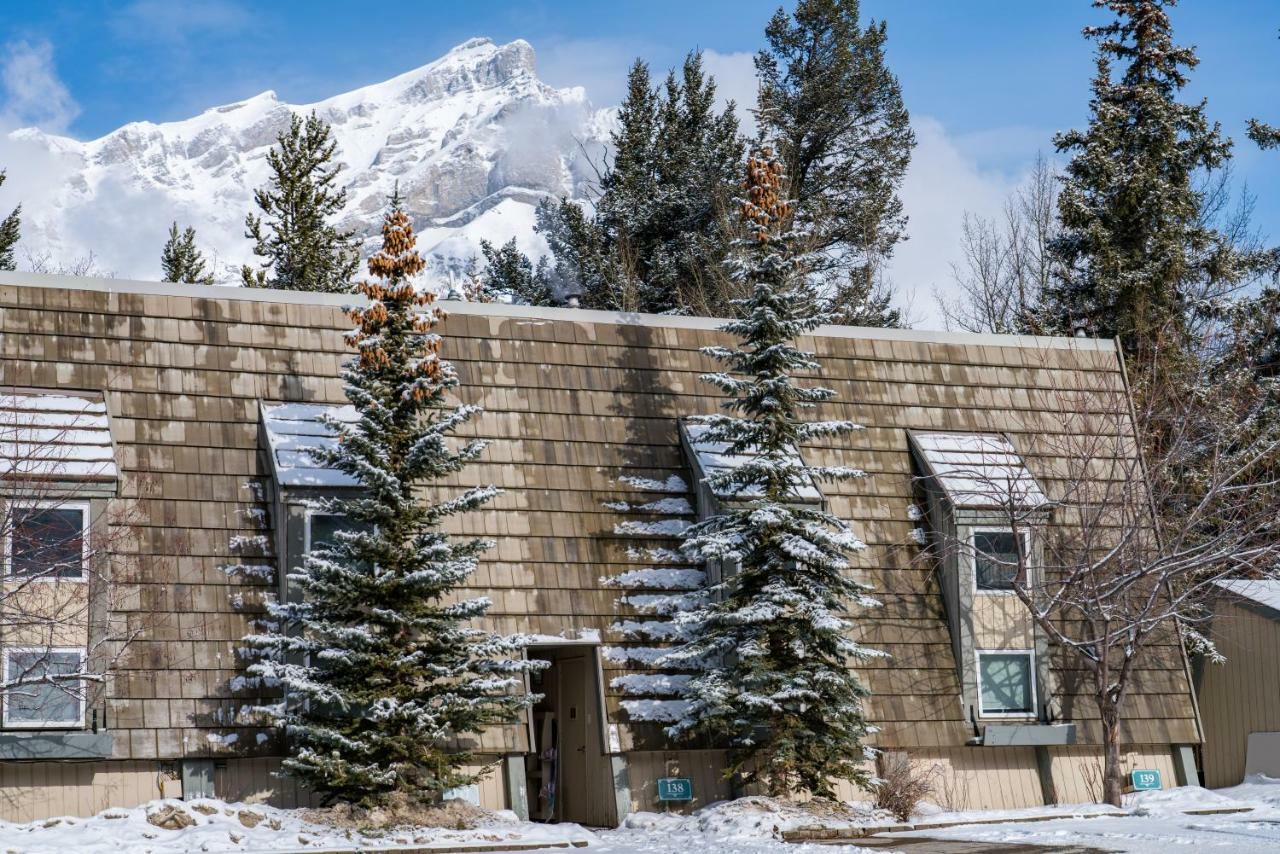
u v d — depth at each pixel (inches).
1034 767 927.7
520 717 831.7
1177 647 976.9
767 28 1857.8
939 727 896.3
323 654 732.0
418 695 757.3
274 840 703.1
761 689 819.4
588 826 862.5
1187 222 1552.7
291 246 1552.7
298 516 805.9
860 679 892.6
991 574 935.7
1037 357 1028.5
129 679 757.9
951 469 943.0
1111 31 1584.6
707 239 1657.2
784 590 814.5
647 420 928.9
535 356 920.3
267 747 769.6
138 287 847.7
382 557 762.2
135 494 795.4
